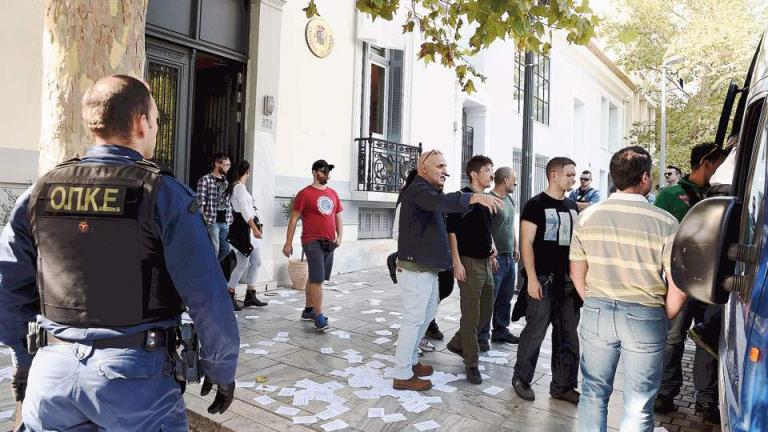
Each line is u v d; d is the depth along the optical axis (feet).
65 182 5.67
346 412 12.06
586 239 9.06
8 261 5.79
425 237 13.07
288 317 20.67
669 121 70.08
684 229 5.36
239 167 21.39
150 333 5.57
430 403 12.73
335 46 30.32
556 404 12.91
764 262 4.94
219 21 24.80
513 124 51.49
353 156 31.99
